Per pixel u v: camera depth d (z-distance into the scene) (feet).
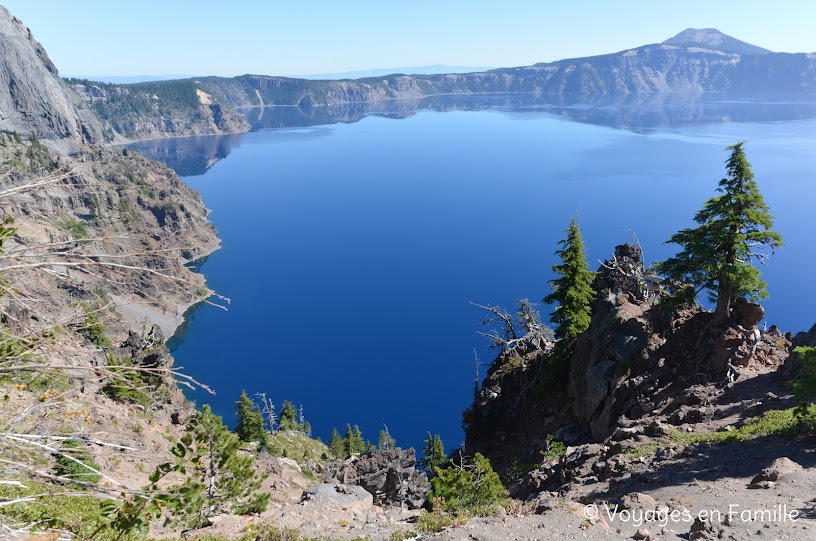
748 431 77.71
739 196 105.91
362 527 54.54
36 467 16.37
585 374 133.18
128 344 143.54
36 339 15.39
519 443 148.97
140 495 23.47
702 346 114.83
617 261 176.24
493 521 50.31
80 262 15.26
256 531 50.42
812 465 60.59
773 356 111.55
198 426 56.18
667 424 94.22
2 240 14.46
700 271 115.14
